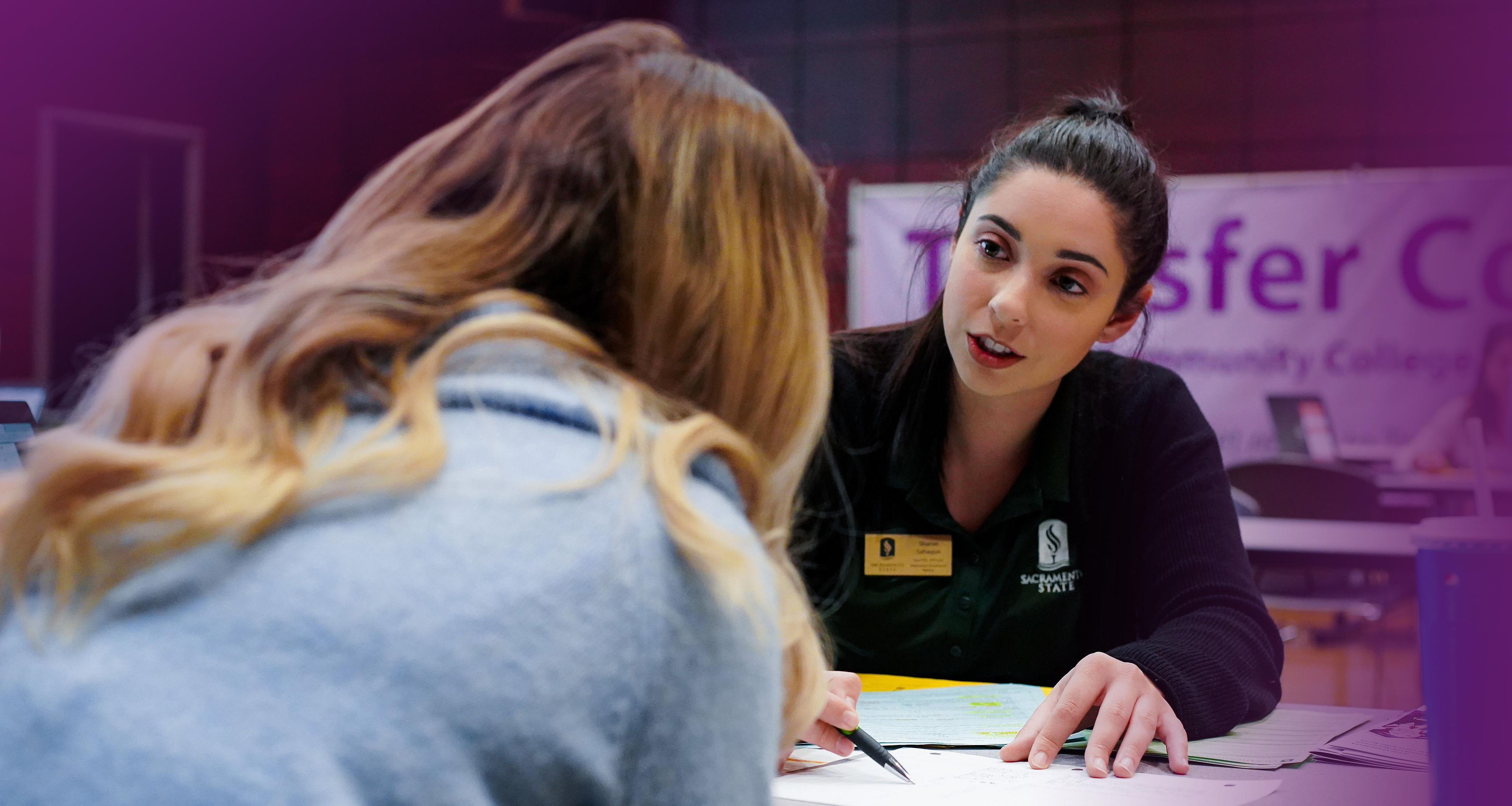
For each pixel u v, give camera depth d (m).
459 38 5.98
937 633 1.32
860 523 1.34
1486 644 0.61
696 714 0.45
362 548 0.41
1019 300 1.12
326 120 6.30
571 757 0.41
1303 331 4.83
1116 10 5.34
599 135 0.55
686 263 0.53
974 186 1.23
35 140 5.73
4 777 0.37
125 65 5.96
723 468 0.52
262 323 0.48
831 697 0.91
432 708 0.38
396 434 0.45
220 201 6.30
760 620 0.48
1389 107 5.09
